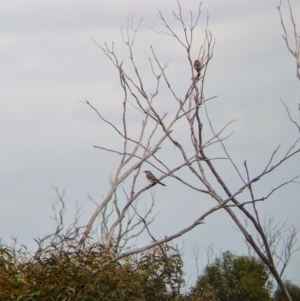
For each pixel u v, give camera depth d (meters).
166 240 12.17
